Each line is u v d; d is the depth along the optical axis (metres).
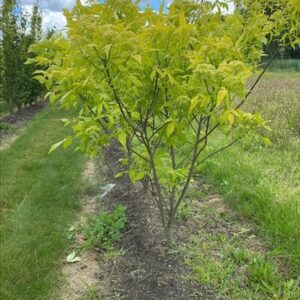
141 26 2.30
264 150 6.09
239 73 2.35
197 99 2.22
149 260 3.20
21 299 2.84
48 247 3.49
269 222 3.59
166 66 2.40
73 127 2.95
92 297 2.85
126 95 2.54
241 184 4.62
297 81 17.06
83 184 5.14
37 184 5.13
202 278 2.93
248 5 3.05
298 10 2.80
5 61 12.34
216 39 2.53
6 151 7.16
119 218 3.91
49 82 2.85
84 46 2.00
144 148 3.37
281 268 3.04
